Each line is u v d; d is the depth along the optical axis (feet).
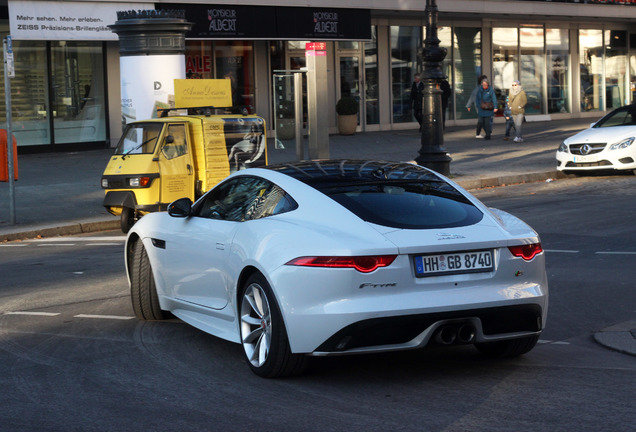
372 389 19.71
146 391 19.89
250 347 21.26
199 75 96.94
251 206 22.35
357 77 109.70
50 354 23.53
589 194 57.62
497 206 53.57
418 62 115.44
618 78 141.38
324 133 71.15
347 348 18.92
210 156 50.55
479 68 121.39
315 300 18.94
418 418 17.60
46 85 87.30
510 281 19.92
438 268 19.22
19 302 30.96
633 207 50.39
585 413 17.71
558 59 131.95
